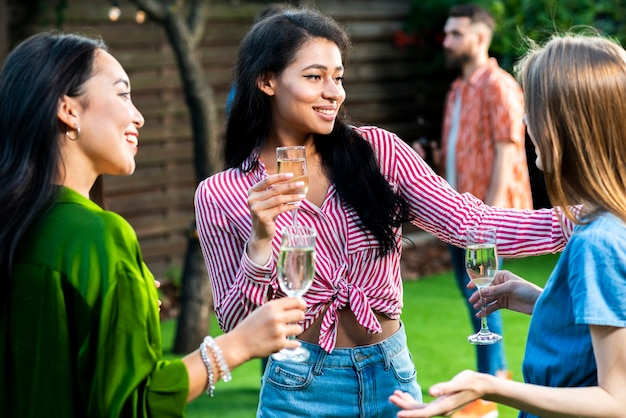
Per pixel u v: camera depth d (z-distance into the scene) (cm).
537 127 214
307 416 273
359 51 895
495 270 275
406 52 932
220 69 795
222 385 525
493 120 511
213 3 777
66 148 216
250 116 285
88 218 207
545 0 858
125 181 741
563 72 211
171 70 760
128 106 221
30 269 203
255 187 254
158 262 771
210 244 282
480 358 470
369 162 282
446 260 875
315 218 277
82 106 215
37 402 201
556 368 213
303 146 279
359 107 905
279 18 281
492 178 512
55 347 201
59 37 220
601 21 870
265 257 259
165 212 772
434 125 965
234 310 267
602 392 199
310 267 235
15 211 205
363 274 277
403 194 293
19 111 210
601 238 203
